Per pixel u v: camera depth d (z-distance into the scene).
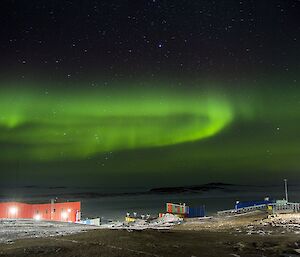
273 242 14.97
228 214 39.28
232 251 12.97
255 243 14.68
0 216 37.44
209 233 18.38
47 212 40.59
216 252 12.71
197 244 14.36
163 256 11.67
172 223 32.47
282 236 16.95
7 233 17.97
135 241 14.25
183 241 15.09
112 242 13.84
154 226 28.83
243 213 37.53
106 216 58.62
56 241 14.09
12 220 26.44
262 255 12.30
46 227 21.94
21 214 38.31
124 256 11.45
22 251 12.09
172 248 13.10
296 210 35.75
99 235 15.72
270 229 20.55
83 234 16.19
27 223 24.62
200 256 11.97
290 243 14.59
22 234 17.52
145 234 16.48
